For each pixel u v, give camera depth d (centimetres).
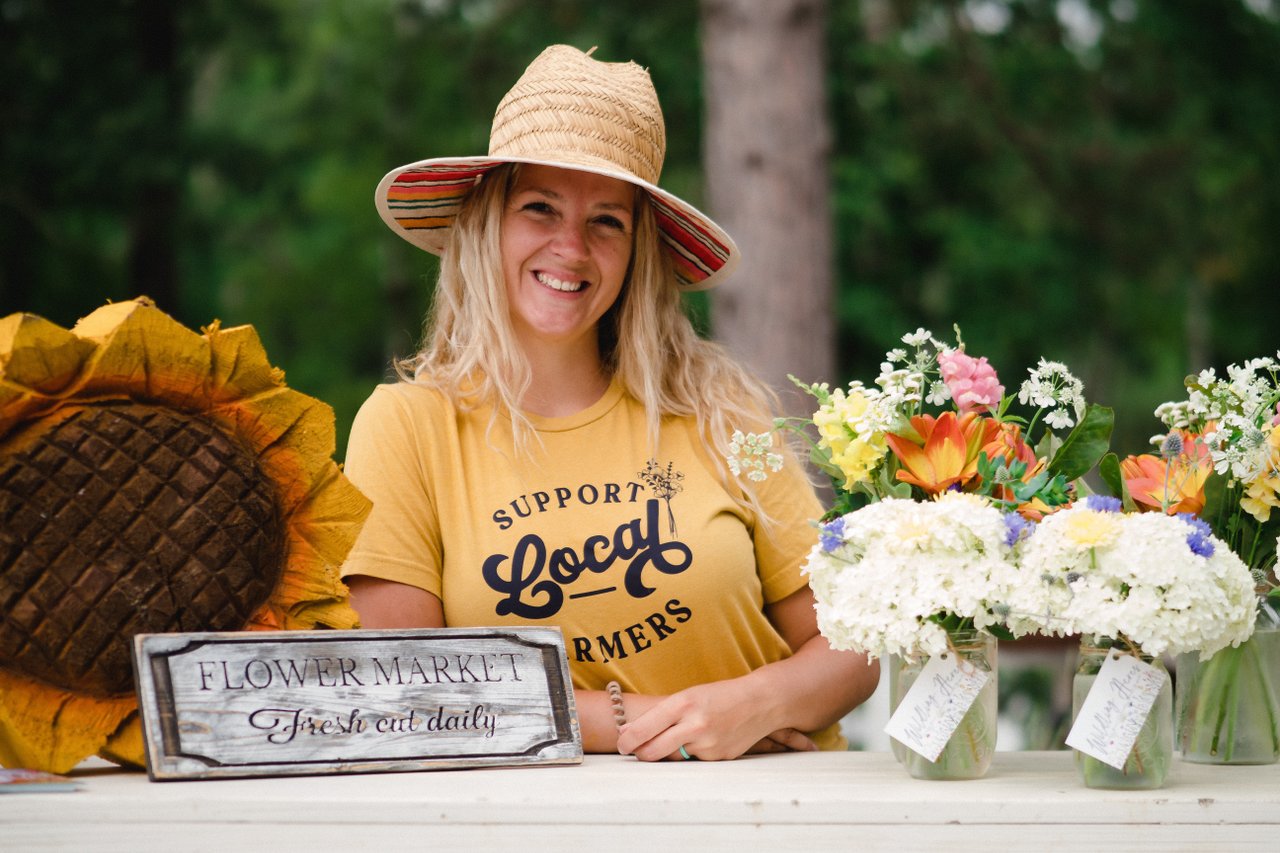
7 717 165
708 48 661
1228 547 195
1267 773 195
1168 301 1312
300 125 1294
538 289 227
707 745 200
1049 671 501
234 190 1173
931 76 1129
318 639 176
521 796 161
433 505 219
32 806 154
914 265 1197
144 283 1060
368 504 189
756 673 212
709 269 244
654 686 219
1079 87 1163
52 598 168
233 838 156
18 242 1047
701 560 220
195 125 1095
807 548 231
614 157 228
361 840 157
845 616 176
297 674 174
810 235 645
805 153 647
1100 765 176
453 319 235
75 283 1081
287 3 1295
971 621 183
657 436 227
